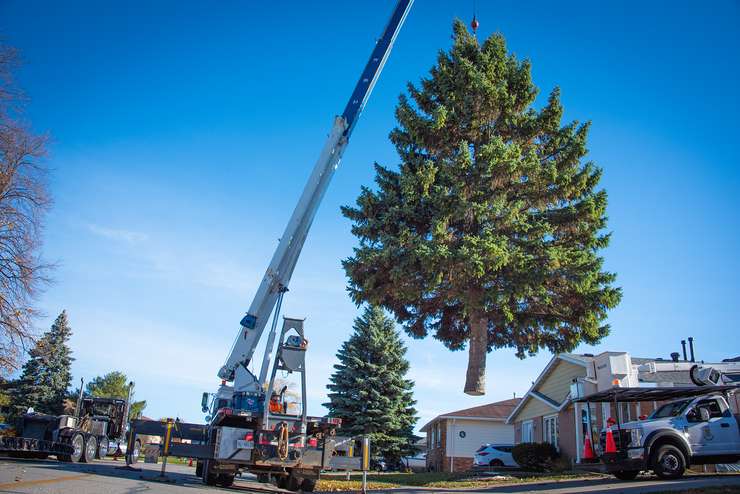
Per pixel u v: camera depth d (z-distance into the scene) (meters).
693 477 14.29
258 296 16.23
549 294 21.80
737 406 16.12
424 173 20.78
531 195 21.67
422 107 23.36
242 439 13.36
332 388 39.41
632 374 15.31
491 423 40.66
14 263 23.84
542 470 23.84
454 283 20.72
